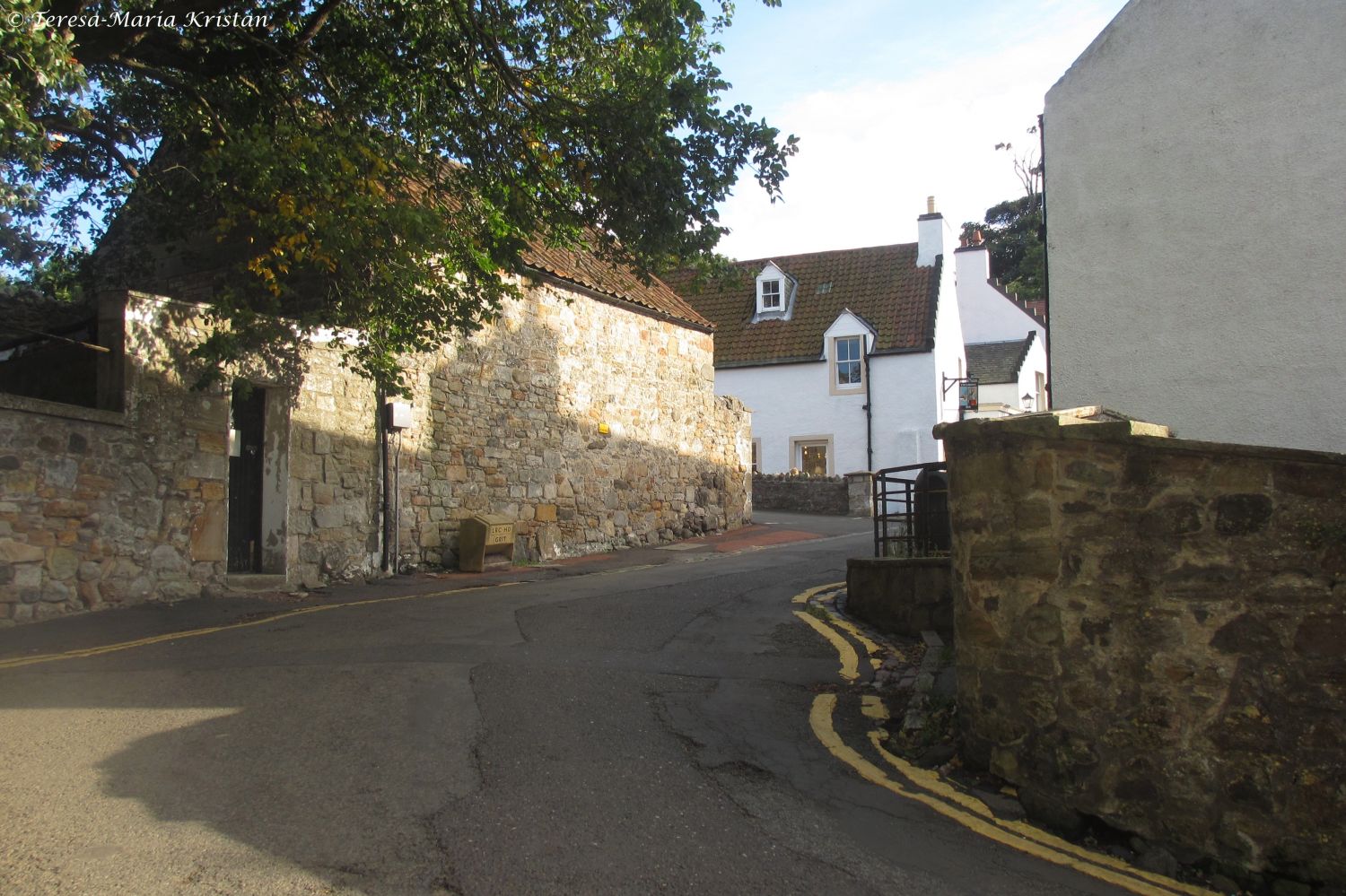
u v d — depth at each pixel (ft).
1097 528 17.89
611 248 38.99
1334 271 23.71
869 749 20.85
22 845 14.11
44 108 31.32
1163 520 17.31
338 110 37.73
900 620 31.32
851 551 54.29
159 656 26.73
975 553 19.42
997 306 137.08
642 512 63.82
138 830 14.75
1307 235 24.07
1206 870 16.39
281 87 36.63
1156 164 26.07
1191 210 25.52
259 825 15.03
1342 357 23.50
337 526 43.39
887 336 98.43
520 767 18.12
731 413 75.25
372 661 25.95
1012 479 18.89
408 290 36.47
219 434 38.47
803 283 108.37
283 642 28.68
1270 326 24.36
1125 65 26.66
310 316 37.70
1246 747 16.35
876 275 106.01
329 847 14.34
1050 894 14.44
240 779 17.02
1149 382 25.72
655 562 53.06
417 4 35.06
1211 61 25.46
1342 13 23.88
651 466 65.10
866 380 97.66
